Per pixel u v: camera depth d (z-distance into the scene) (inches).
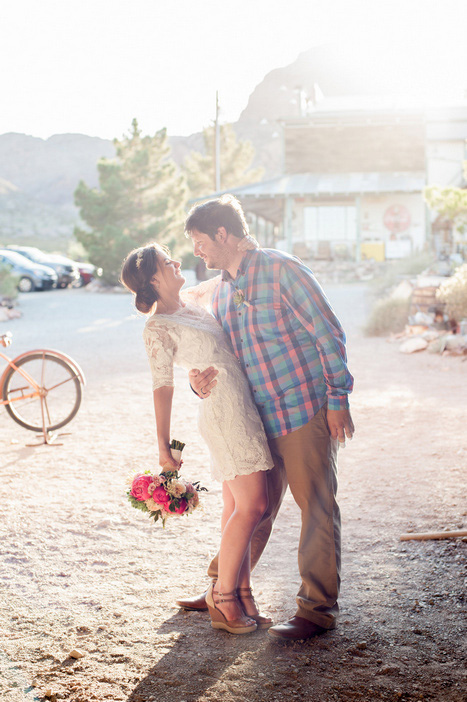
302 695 105.7
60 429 288.0
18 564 157.5
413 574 146.3
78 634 125.6
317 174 1429.6
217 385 122.3
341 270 1252.5
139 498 125.6
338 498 196.2
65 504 195.8
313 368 124.3
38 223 5103.3
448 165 1413.6
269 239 1567.4
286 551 163.2
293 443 123.1
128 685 108.9
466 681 108.3
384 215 1337.4
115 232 1142.3
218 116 1708.9
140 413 314.2
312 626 122.4
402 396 331.0
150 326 124.0
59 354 277.7
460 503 184.9
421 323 531.2
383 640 121.1
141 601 138.8
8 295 911.0
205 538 170.4
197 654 118.2
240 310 124.6
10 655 118.5
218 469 124.7
